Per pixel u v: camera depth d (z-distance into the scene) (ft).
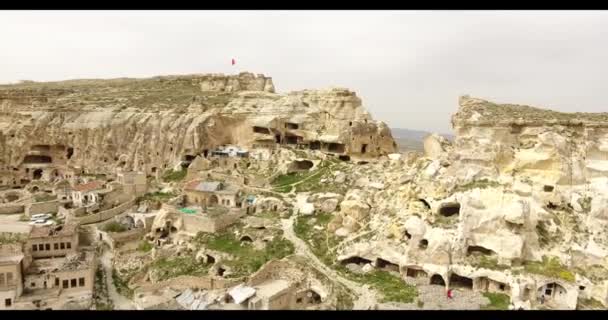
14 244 246.47
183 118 454.40
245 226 300.81
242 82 581.12
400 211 269.44
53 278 232.32
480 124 294.05
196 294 223.10
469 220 240.73
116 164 451.94
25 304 218.38
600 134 268.82
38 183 407.85
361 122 423.23
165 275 257.96
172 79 632.38
